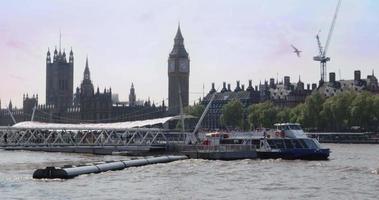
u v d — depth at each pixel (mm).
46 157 162375
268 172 110500
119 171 113312
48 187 86938
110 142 172250
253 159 145375
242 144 149250
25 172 109688
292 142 145875
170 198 76625
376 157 154375
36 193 80250
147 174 107250
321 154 143875
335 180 96625
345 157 154750
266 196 78562
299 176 102938
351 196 78625
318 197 77750
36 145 146250
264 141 149000
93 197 76875
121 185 90188
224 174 106938
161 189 85375
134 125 192000
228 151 145625
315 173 108188
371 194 80438
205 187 87812
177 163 133500
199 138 173750
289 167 121312
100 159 149000
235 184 91562
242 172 110688
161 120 191750
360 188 86500
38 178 98812
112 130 167875
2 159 152000
